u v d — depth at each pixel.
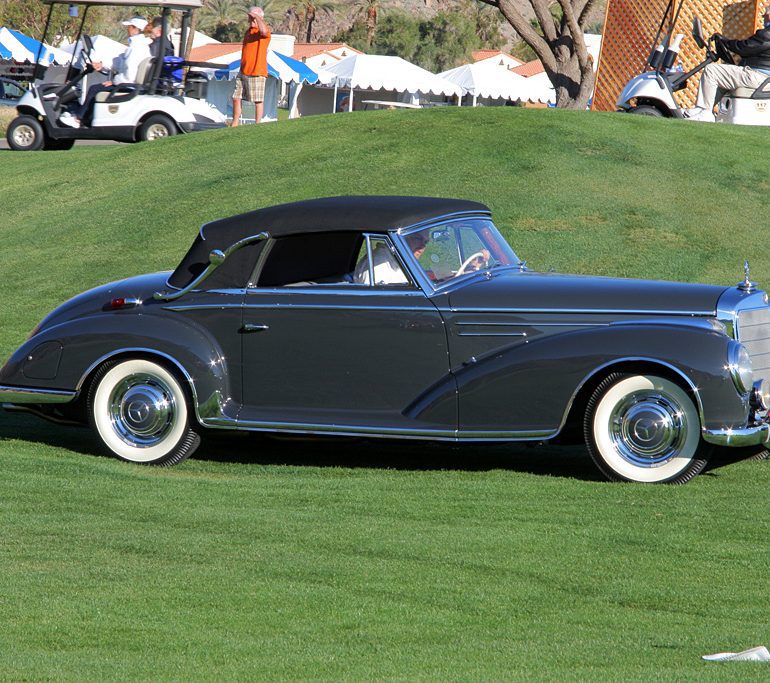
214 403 26.33
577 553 19.58
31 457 27.03
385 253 25.91
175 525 21.33
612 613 16.62
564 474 25.81
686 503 22.88
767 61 75.31
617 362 24.14
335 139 69.62
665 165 61.91
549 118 69.69
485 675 13.62
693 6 90.81
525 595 17.42
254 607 16.70
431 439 25.16
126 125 81.12
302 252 26.48
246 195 60.91
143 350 26.64
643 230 53.00
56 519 21.67
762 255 50.16
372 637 15.39
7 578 18.00
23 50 166.12
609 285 25.62
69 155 79.00
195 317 26.91
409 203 27.12
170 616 16.25
